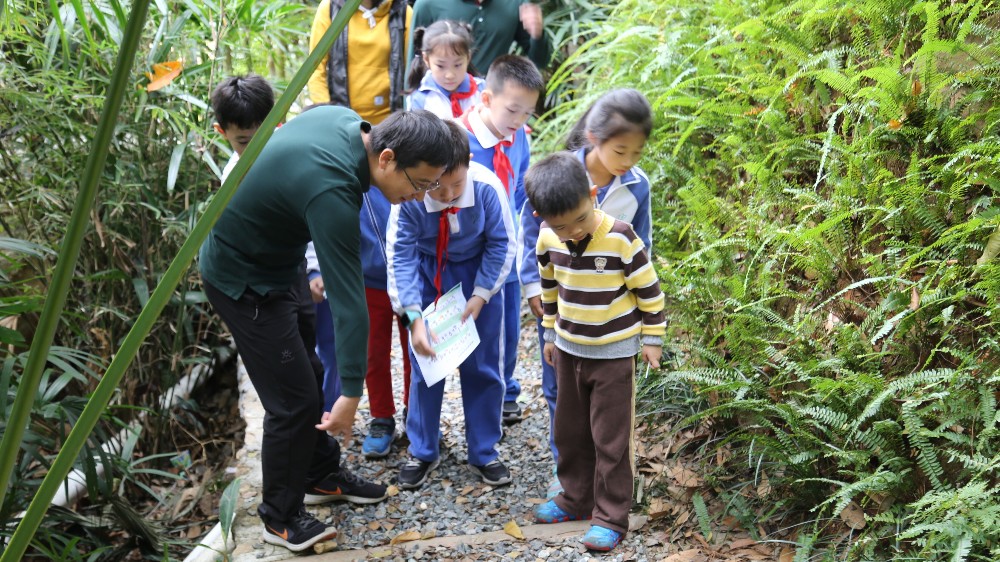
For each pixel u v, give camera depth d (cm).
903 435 222
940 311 229
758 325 264
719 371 258
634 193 248
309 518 254
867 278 244
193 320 420
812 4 301
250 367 239
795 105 307
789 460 232
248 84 241
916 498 218
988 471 205
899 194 242
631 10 461
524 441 313
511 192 291
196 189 347
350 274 206
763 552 227
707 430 279
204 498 330
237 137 245
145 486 320
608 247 228
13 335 241
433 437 285
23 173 335
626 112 225
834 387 223
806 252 273
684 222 336
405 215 256
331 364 306
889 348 240
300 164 204
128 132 346
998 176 232
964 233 221
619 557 234
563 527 256
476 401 282
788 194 292
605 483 239
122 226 368
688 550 233
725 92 331
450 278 275
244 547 256
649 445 284
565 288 237
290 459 243
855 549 210
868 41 294
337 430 218
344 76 389
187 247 90
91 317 351
